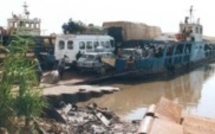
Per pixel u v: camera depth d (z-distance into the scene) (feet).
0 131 27.27
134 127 48.14
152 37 135.85
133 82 97.76
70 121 48.62
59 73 88.58
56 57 99.96
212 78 116.06
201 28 149.48
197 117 43.14
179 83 102.32
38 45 108.58
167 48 114.21
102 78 92.63
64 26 115.03
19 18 115.34
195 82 105.60
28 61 30.35
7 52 28.96
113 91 79.15
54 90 66.44
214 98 80.12
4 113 27.53
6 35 94.79
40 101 30.63
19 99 28.68
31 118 29.71
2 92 27.48
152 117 37.14
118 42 122.31
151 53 107.34
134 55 101.60
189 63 135.33
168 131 34.17
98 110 55.83
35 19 118.32
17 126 28.68
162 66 109.60
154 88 90.58
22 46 29.27
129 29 122.93
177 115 41.68
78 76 92.58
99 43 108.27
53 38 114.73
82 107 58.44
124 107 66.54
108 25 124.36
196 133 36.40
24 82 28.84
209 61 170.09
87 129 44.65
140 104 69.97
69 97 64.18
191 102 74.69
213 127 39.40
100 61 94.17
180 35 138.10
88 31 115.14
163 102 43.73
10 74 28.07
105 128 46.50
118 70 96.84
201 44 151.74
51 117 46.52
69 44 98.73
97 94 73.31
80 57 95.25
